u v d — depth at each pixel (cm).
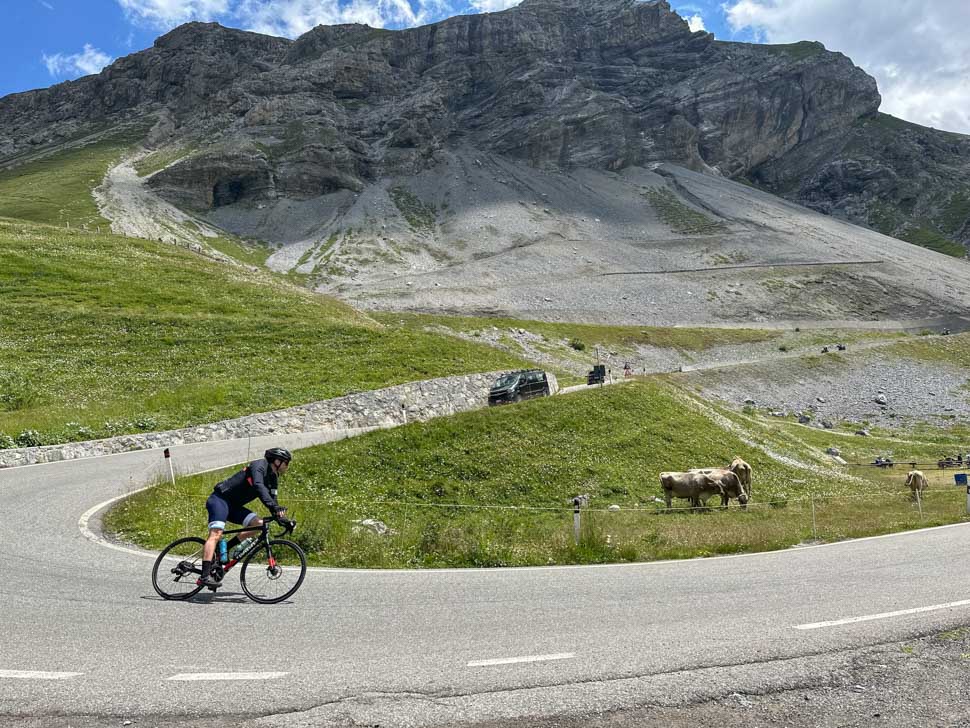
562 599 994
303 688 625
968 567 1229
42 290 4838
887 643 774
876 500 2962
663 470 3225
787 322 15112
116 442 2672
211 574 957
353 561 1306
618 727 559
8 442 2491
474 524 1884
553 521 2230
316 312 5412
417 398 3594
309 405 3291
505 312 13888
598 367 5369
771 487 3312
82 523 1487
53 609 870
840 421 8112
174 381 3616
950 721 582
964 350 11719
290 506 1798
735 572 1238
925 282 18225
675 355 11194
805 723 576
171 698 599
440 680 650
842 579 1149
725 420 4559
